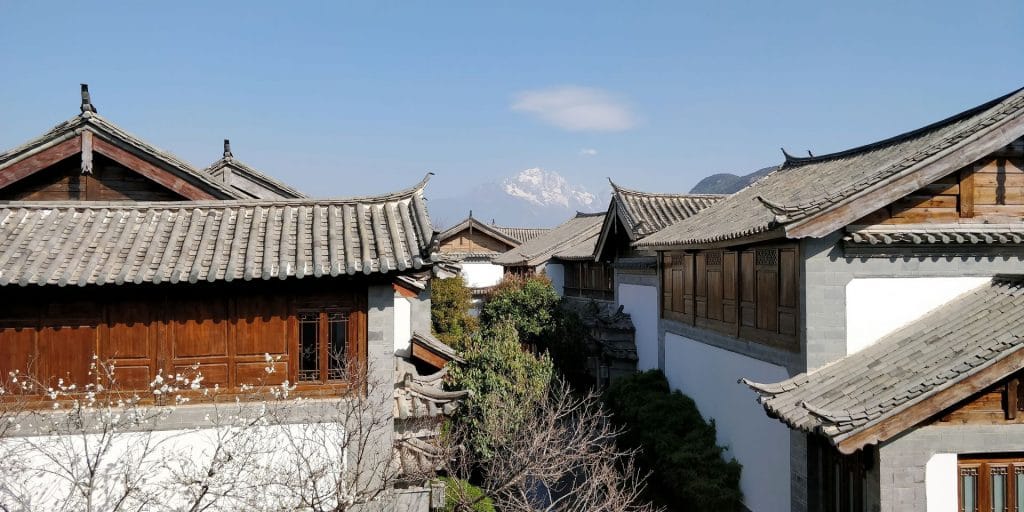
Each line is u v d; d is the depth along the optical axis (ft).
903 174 34.58
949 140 35.63
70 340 30.09
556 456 36.45
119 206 33.91
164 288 30.14
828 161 54.54
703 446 48.06
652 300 69.46
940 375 26.81
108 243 31.37
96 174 39.42
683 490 45.37
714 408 50.78
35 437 29.30
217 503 29.60
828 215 34.42
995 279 36.04
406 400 35.96
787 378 38.52
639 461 52.08
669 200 78.74
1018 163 36.60
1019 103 35.06
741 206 55.57
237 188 58.44
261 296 31.37
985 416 27.45
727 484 45.09
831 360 35.86
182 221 33.60
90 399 29.76
